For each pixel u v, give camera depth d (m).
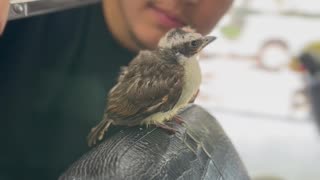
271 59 1.14
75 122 0.43
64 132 0.43
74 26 0.43
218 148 0.39
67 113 0.43
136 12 0.39
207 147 0.38
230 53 1.08
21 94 0.45
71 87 0.43
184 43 0.34
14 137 0.44
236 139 1.06
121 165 0.31
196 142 0.37
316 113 1.11
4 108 0.44
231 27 1.06
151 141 0.34
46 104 0.43
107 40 0.42
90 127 0.42
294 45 1.13
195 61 0.35
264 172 1.00
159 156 0.33
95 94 0.42
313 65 1.10
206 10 0.39
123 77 0.35
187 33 0.35
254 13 1.08
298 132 1.09
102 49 0.42
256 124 1.10
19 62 0.45
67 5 0.41
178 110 0.37
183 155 0.34
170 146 0.34
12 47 0.44
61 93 0.43
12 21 0.43
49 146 0.43
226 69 1.09
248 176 0.42
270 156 1.04
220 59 1.07
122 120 0.35
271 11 1.11
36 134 0.44
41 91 0.44
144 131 0.35
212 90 1.08
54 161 0.43
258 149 1.04
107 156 0.32
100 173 0.30
